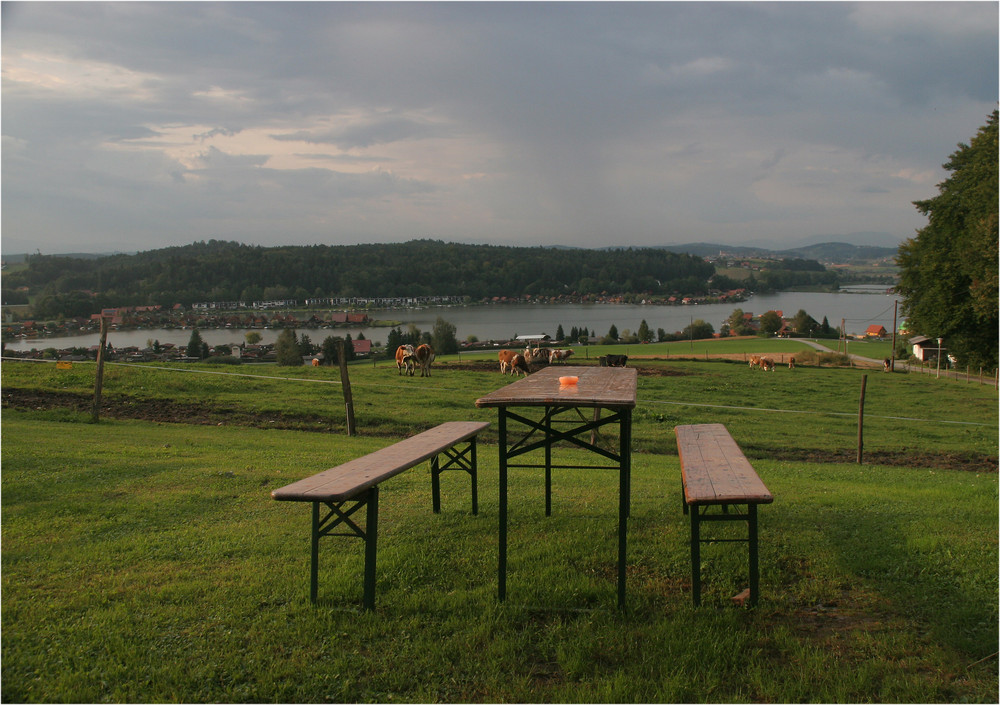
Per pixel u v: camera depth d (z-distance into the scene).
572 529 6.70
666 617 4.73
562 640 4.38
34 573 5.51
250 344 90.06
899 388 33.19
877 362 58.06
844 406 26.95
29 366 22.44
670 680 3.85
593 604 4.99
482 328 131.50
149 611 4.81
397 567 5.66
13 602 4.92
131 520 7.03
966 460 17.16
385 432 17.36
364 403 20.98
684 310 179.12
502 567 4.99
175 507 7.55
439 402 21.77
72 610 4.84
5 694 3.77
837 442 18.88
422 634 4.47
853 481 11.45
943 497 8.77
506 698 3.77
